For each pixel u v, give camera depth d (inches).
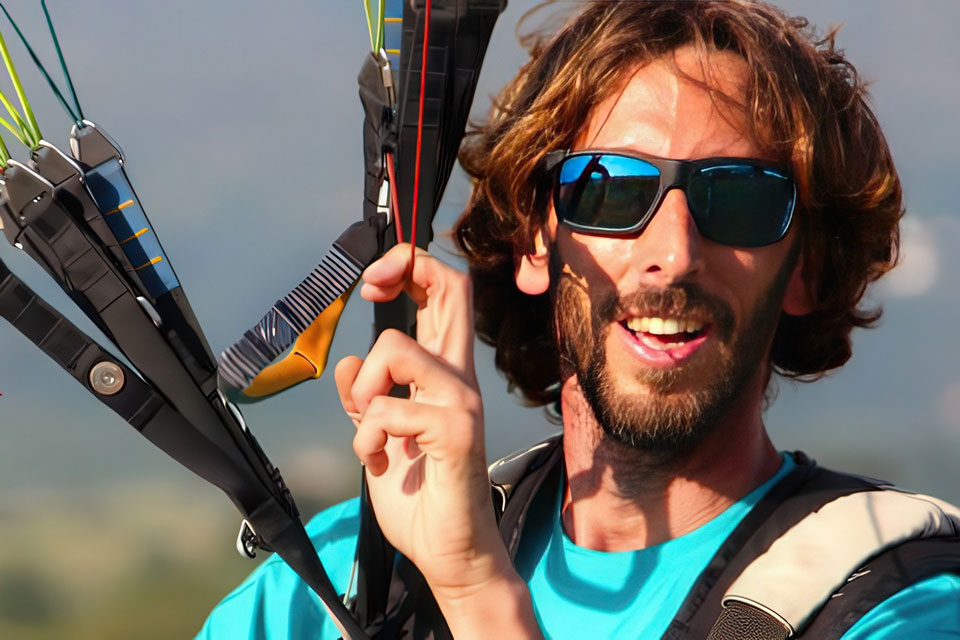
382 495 133.6
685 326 162.9
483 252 216.5
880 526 153.5
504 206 198.5
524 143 184.5
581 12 189.0
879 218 192.4
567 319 175.5
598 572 172.7
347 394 132.5
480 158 213.6
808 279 181.9
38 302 127.7
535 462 197.3
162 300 130.2
